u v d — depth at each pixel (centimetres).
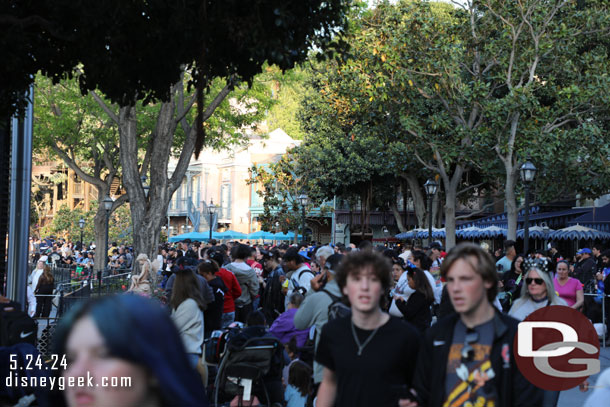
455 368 374
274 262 1550
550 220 3384
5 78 780
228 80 895
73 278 2748
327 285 699
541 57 2775
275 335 789
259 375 753
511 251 1273
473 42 2919
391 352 402
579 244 3338
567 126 3234
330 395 429
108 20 747
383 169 4088
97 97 1808
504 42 2766
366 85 2792
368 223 4972
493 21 2798
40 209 7456
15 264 1155
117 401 133
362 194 4447
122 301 137
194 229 6444
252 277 1302
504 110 2694
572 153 2761
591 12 2744
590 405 417
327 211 4497
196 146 787
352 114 3531
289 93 6316
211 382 863
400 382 404
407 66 2778
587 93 2714
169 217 6988
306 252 1747
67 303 1284
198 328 783
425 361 387
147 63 823
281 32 777
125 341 132
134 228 1775
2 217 1341
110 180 3575
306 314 684
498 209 5200
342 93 2952
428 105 3222
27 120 1169
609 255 1506
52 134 3169
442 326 387
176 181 1795
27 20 750
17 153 1169
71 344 134
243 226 6241
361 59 2811
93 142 3309
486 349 372
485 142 2798
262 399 784
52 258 3812
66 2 722
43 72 841
